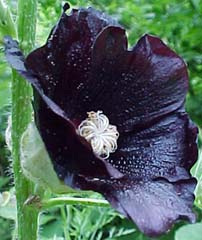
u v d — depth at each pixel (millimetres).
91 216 480
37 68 268
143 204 262
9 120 299
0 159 566
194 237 473
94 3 734
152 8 745
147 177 285
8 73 498
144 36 299
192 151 292
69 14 284
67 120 254
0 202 342
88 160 262
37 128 259
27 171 262
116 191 263
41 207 294
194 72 711
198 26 716
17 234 303
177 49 723
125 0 764
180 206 269
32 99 275
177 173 289
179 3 725
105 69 299
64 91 292
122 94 304
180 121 299
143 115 304
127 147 302
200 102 663
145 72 302
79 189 256
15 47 260
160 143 299
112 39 294
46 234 506
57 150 263
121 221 532
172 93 302
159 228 252
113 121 306
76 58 291
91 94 301
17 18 285
